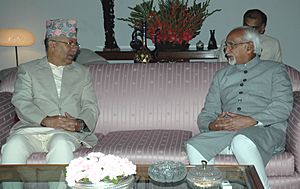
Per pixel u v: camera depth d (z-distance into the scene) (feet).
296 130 7.18
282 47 16.46
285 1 16.20
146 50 11.33
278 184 7.15
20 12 17.01
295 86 8.58
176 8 14.62
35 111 7.93
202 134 7.39
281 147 7.44
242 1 16.35
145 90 9.00
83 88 8.54
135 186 5.88
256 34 8.01
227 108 8.00
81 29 16.93
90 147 7.77
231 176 5.78
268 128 7.41
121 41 16.92
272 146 7.16
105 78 9.16
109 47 16.12
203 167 5.78
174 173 5.77
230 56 8.09
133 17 16.03
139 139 8.00
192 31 14.97
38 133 7.66
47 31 8.36
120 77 9.14
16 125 8.05
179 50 15.03
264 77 7.88
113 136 8.36
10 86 9.23
